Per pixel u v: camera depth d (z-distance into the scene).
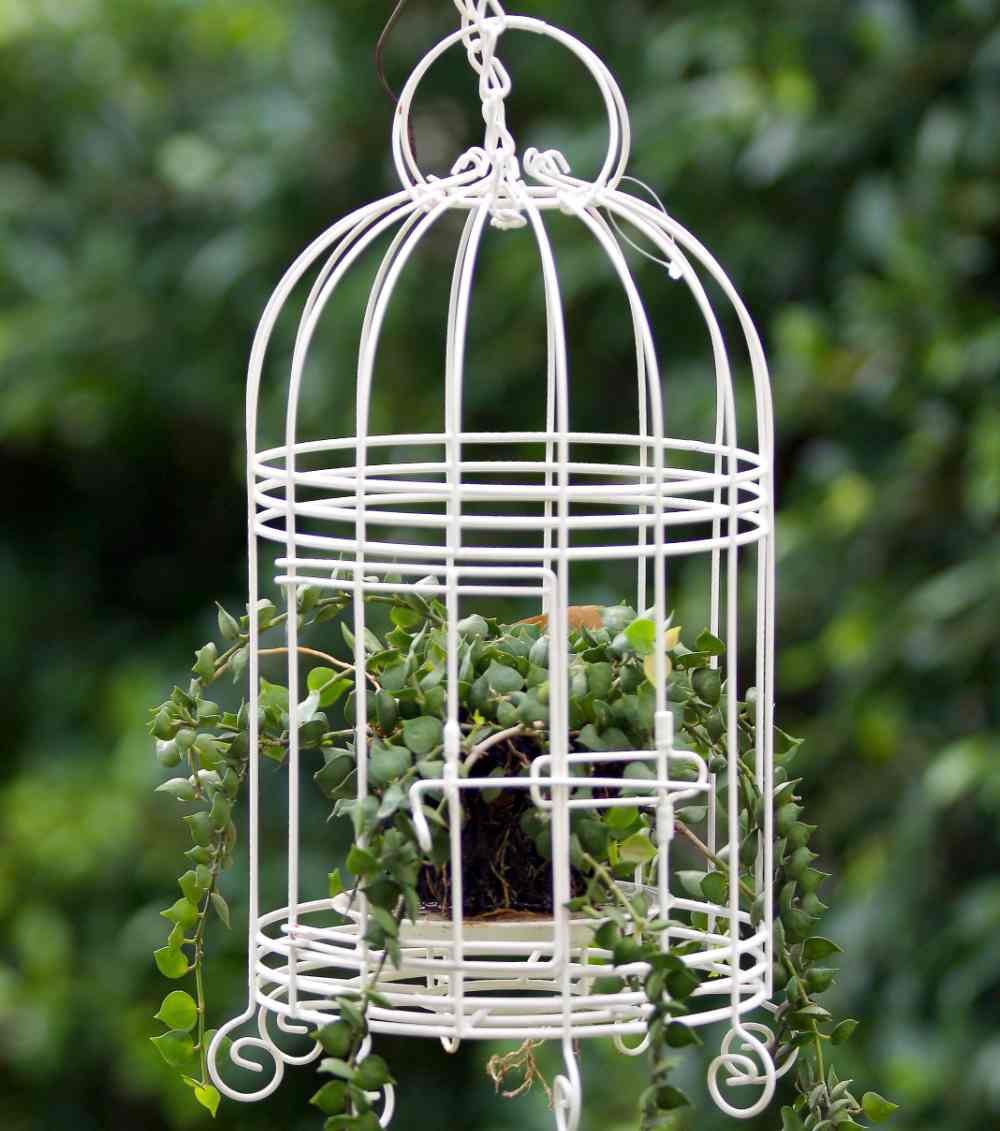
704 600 4.57
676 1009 1.85
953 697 4.38
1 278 5.96
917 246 4.34
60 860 5.70
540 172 2.18
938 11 4.50
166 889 5.70
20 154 6.35
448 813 2.02
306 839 5.18
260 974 2.09
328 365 5.19
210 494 6.38
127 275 5.89
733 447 2.09
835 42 4.70
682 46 4.74
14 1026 5.67
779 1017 2.15
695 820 2.14
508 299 4.94
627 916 1.94
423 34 5.41
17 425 5.91
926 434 4.30
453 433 1.90
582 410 5.13
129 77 6.21
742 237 4.77
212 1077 2.12
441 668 2.09
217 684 5.68
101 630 6.27
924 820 4.15
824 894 4.54
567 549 1.91
